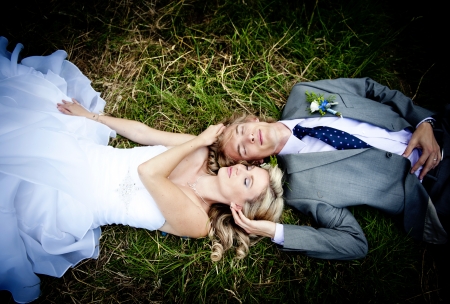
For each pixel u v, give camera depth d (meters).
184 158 2.05
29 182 1.78
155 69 2.46
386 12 2.55
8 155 1.66
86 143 2.00
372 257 2.19
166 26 2.55
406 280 2.19
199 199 2.01
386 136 2.06
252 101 2.44
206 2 2.55
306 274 2.21
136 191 1.86
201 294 2.12
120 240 2.23
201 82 2.43
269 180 1.98
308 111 2.12
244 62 2.54
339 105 2.08
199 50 2.53
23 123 1.79
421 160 1.99
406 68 2.54
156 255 2.19
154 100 2.43
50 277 2.13
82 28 2.50
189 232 1.91
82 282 2.14
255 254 2.21
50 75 2.14
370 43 2.45
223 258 2.17
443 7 2.47
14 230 1.77
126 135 2.18
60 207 1.81
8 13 2.38
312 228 2.00
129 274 2.17
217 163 2.13
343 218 2.01
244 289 2.16
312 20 2.55
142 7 2.54
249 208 1.95
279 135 2.12
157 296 2.16
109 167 1.91
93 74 2.47
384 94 2.16
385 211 2.03
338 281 2.20
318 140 2.10
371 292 2.16
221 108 2.42
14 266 1.81
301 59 2.55
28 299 1.91
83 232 1.85
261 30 2.53
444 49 2.49
